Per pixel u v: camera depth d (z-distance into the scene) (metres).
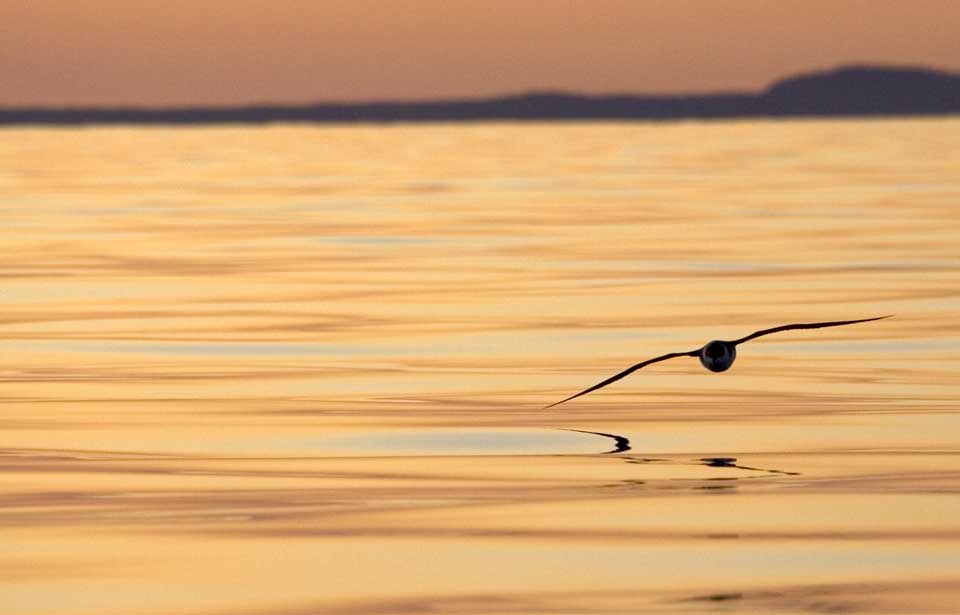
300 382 27.36
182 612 14.66
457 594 15.10
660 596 15.02
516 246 52.66
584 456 21.22
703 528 17.25
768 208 70.00
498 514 17.91
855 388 26.33
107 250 52.53
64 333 33.50
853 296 38.50
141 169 121.19
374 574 15.68
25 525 17.45
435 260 48.34
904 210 67.31
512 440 22.33
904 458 20.86
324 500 18.64
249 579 15.53
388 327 33.97
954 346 30.62
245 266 47.06
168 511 18.08
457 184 95.31
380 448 21.81
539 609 14.71
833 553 16.30
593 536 16.94
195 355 30.42
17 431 23.14
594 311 36.22
